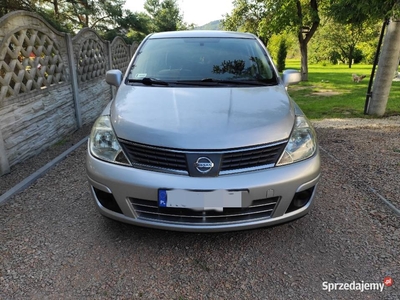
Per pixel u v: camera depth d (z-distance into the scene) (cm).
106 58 684
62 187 293
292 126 203
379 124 524
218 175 180
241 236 218
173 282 176
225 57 288
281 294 167
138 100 227
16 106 343
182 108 209
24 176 315
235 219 188
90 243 210
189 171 180
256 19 1672
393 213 243
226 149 180
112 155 195
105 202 202
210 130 185
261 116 201
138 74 276
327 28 2939
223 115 200
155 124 193
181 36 317
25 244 208
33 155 378
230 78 265
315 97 912
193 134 183
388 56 564
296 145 197
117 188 188
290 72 287
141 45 315
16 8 875
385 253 198
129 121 200
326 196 272
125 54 856
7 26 330
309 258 195
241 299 164
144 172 184
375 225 228
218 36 317
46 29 418
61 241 212
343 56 3425
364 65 3195
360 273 181
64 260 193
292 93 1023
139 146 187
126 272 183
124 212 192
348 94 958
